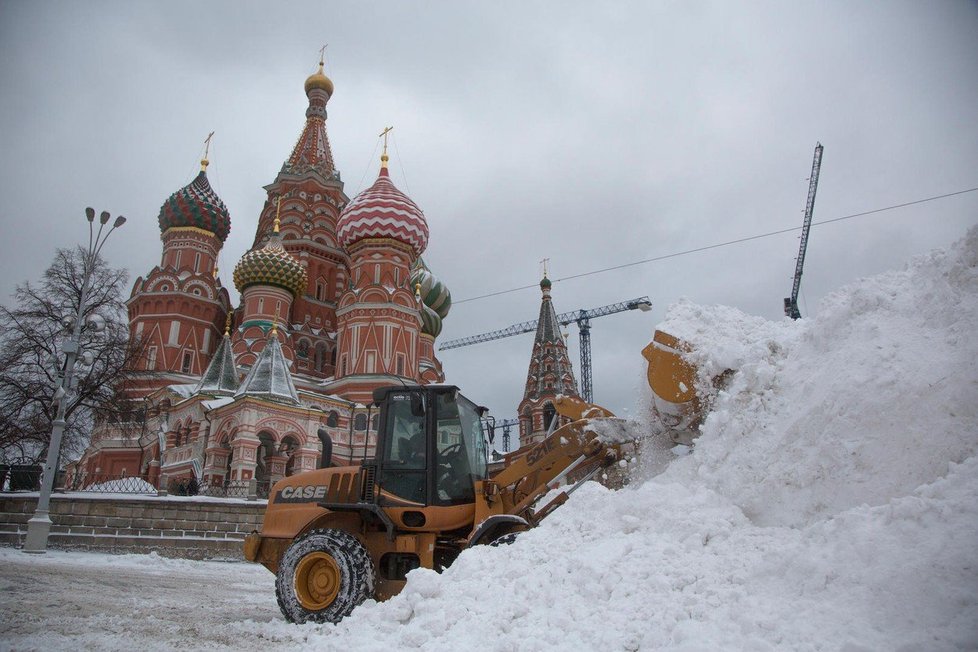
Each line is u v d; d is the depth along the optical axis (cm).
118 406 3111
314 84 6669
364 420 4350
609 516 713
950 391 619
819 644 414
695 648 434
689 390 875
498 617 568
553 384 6122
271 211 6031
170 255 5425
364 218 5141
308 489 916
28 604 882
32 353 3008
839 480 638
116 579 1334
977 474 518
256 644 664
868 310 763
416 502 862
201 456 3697
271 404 3506
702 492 708
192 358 5003
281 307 5031
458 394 954
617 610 526
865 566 469
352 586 766
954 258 728
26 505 2109
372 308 4897
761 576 521
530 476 890
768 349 848
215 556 2208
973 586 414
